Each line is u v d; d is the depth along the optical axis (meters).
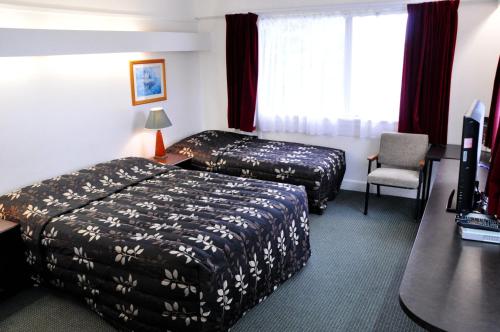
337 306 2.77
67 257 2.69
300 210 3.23
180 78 5.31
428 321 1.35
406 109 4.47
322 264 3.32
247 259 2.58
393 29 4.43
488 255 1.80
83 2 3.83
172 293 2.28
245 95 5.29
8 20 3.23
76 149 3.96
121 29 4.30
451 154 4.04
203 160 4.80
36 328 2.60
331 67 4.83
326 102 4.97
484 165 3.21
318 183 4.18
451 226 2.12
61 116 3.77
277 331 2.52
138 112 4.65
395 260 3.37
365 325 2.56
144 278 2.36
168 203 3.15
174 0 5.03
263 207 2.97
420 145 4.38
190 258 2.25
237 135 5.45
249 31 5.09
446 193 2.62
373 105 4.71
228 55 5.31
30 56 3.29
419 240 1.96
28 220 2.94
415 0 4.24
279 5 4.92
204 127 5.91
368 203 4.66
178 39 4.81
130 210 3.03
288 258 3.04
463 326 1.33
